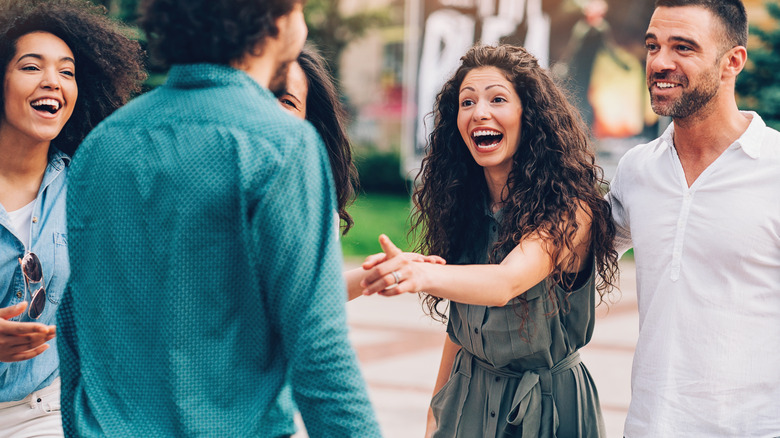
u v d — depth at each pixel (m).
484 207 2.66
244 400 1.67
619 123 13.70
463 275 2.11
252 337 1.67
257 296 1.64
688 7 2.34
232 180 1.61
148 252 1.66
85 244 1.74
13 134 2.50
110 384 1.70
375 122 22.25
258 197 1.60
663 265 2.39
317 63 2.82
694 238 2.34
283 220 1.61
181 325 1.64
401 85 21.92
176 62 1.71
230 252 1.63
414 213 2.81
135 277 1.67
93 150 1.74
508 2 13.43
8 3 2.49
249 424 1.66
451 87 2.62
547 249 2.36
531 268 2.31
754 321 2.29
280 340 1.69
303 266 1.62
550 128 2.49
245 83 1.68
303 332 1.62
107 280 1.70
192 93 1.69
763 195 2.30
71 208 1.76
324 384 1.62
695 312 2.32
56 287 2.58
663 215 2.41
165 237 1.64
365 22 20.62
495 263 2.51
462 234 2.68
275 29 1.68
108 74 2.71
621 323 8.02
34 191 2.58
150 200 1.65
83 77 2.69
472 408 2.59
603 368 6.40
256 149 1.61
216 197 1.61
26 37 2.49
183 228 1.63
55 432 2.56
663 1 2.38
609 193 2.65
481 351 2.52
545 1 13.48
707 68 2.33
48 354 2.53
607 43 13.59
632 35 13.55
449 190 2.65
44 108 2.50
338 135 2.90
